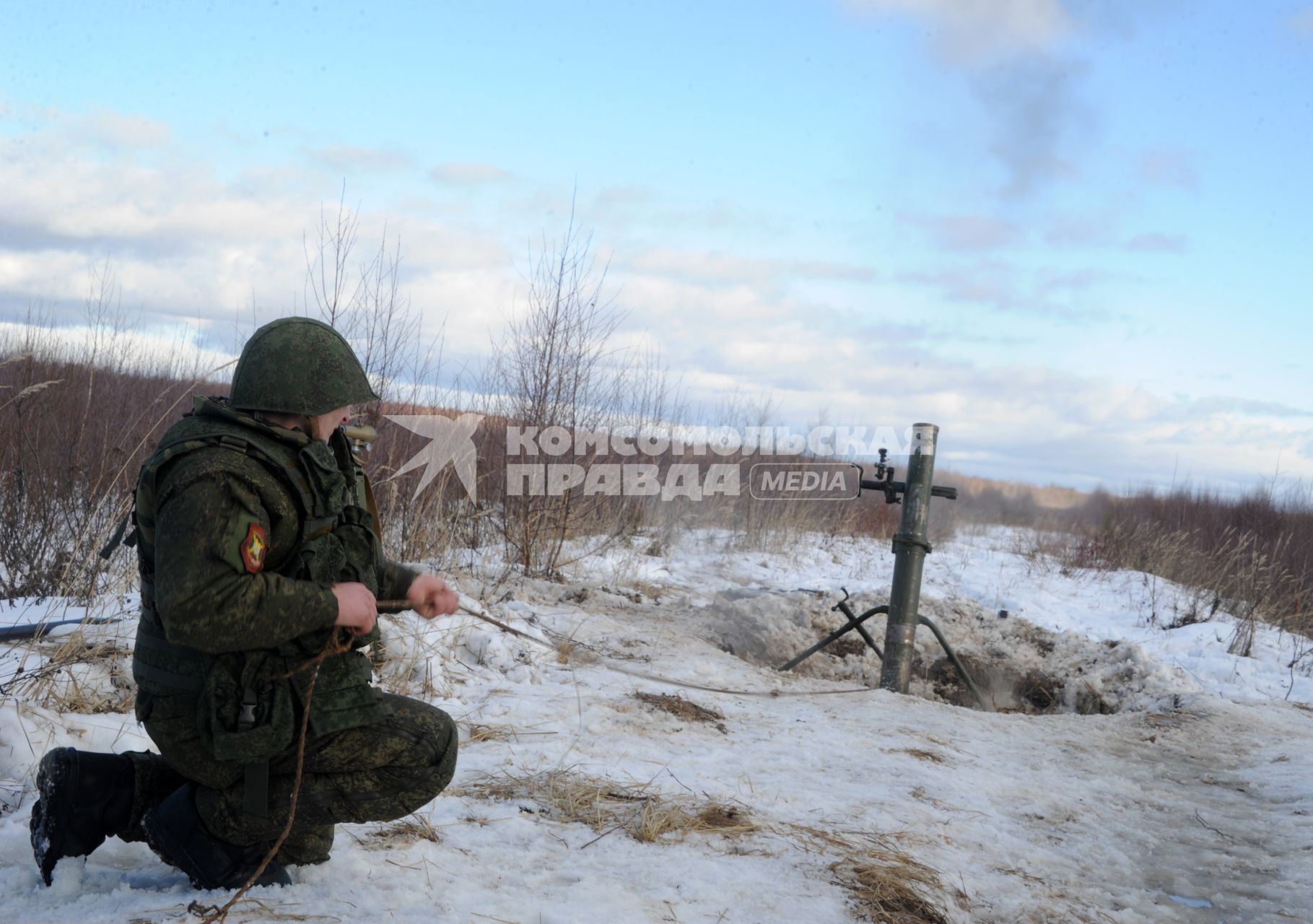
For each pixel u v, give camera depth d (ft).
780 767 15.01
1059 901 11.23
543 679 18.76
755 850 11.12
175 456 7.03
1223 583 38.42
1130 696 24.93
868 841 11.90
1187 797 16.47
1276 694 25.59
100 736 12.05
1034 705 25.81
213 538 6.70
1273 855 13.75
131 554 20.44
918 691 25.80
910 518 23.21
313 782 7.74
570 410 30.37
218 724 7.09
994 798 14.87
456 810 11.40
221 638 6.75
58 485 21.57
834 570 40.75
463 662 18.79
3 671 14.02
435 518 27.94
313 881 8.67
